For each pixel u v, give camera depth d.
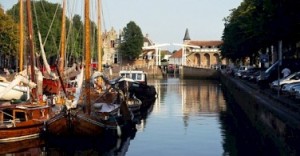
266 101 38.19
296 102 33.69
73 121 26.98
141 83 53.06
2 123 26.83
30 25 32.47
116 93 38.28
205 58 174.88
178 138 29.11
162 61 195.75
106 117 29.39
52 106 32.94
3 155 23.41
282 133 26.84
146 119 39.50
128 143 27.45
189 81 124.44
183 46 164.88
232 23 91.56
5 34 72.50
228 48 102.31
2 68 78.25
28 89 30.69
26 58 35.62
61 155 23.77
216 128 33.50
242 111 46.09
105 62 148.38
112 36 160.38
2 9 72.62
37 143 26.64
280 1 34.19
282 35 39.62
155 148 25.81
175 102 57.31
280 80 46.12
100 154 24.17
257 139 28.22
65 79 42.19
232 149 24.92
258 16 46.06
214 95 69.88
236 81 74.12
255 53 83.69
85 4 29.28
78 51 74.25
